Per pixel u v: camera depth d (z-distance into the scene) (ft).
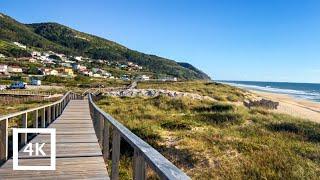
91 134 41.70
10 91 209.15
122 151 40.06
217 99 160.56
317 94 442.91
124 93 161.99
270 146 40.29
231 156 36.37
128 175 32.04
